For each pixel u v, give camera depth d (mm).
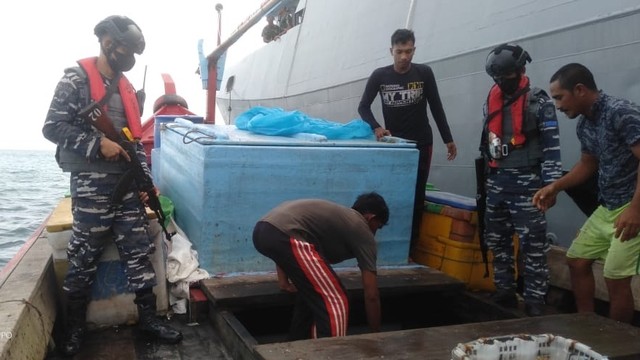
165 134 5090
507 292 3598
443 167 5512
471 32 5094
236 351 2811
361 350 2283
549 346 2072
